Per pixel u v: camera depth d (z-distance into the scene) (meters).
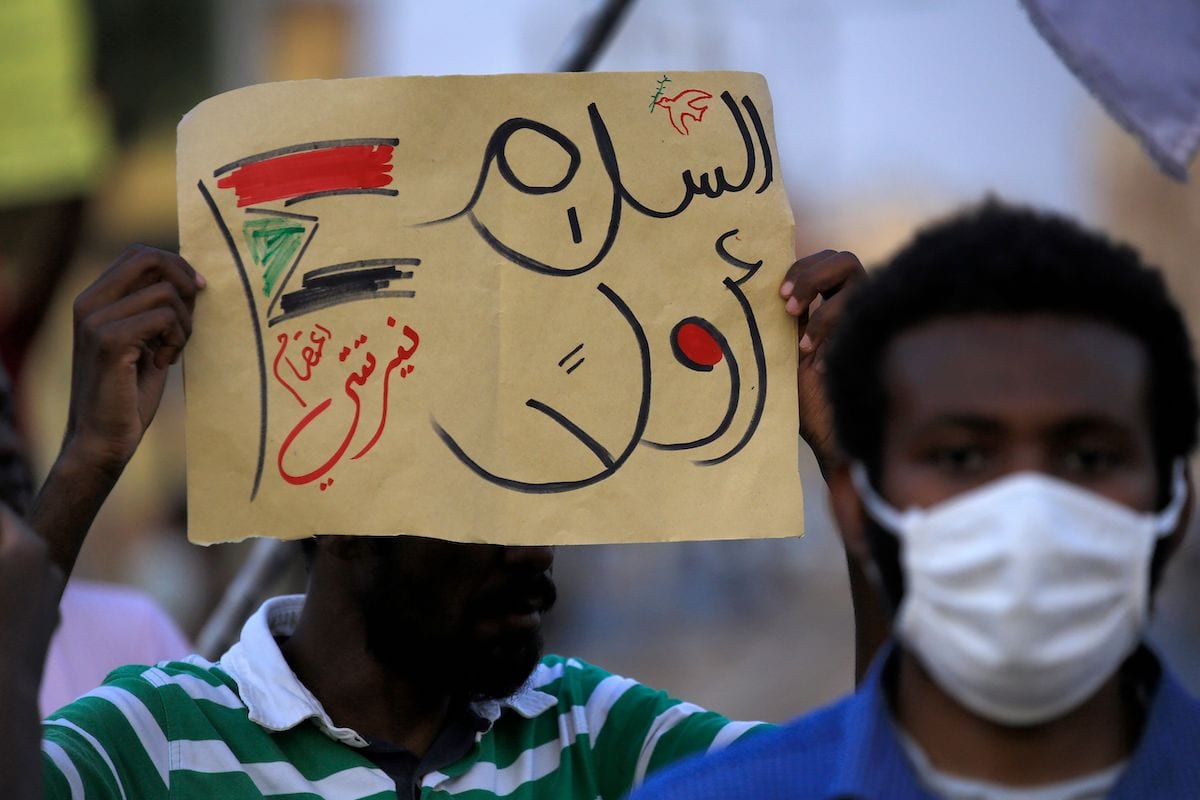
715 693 19.94
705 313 3.35
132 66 12.40
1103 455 2.29
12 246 6.56
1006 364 2.27
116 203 12.88
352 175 3.36
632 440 3.30
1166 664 2.49
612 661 22.39
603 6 4.71
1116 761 2.43
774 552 33.88
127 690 3.38
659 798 2.61
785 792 2.52
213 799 3.31
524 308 3.31
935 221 2.51
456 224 3.33
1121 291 2.31
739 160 3.39
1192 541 18.80
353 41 18.86
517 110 3.36
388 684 3.49
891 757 2.40
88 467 3.17
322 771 3.37
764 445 3.32
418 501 3.27
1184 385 2.37
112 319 3.20
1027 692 2.24
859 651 3.42
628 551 30.77
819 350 3.33
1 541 2.65
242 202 3.36
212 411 3.32
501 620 3.43
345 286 3.33
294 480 3.29
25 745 2.59
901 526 2.33
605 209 3.34
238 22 12.98
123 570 13.58
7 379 3.92
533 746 3.65
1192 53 4.11
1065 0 4.11
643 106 3.38
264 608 3.69
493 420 3.28
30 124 6.02
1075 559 2.19
